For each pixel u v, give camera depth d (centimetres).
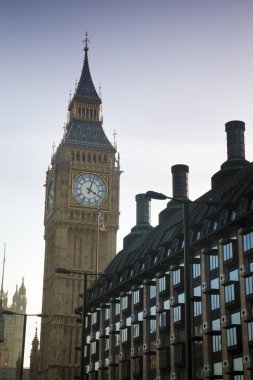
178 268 8450
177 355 8181
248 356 6800
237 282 7162
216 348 7431
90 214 16588
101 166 17000
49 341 15750
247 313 6919
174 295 8594
